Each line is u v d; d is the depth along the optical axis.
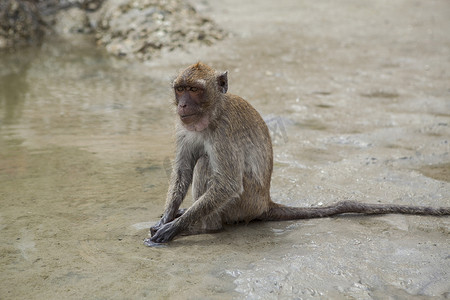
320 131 10.52
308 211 7.03
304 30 20.00
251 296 5.01
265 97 12.70
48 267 5.58
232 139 6.54
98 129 10.66
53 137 10.11
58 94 13.18
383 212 7.00
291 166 8.75
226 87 6.59
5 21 18.23
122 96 13.08
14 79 14.42
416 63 15.91
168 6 19.22
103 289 5.16
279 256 5.80
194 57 16.41
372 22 21.56
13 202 7.25
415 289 5.15
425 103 12.28
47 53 17.17
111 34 18.34
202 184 6.73
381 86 13.65
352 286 5.17
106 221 6.79
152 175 8.36
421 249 5.96
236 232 6.65
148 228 6.63
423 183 8.02
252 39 18.47
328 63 15.88
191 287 5.18
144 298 5.00
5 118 11.26
